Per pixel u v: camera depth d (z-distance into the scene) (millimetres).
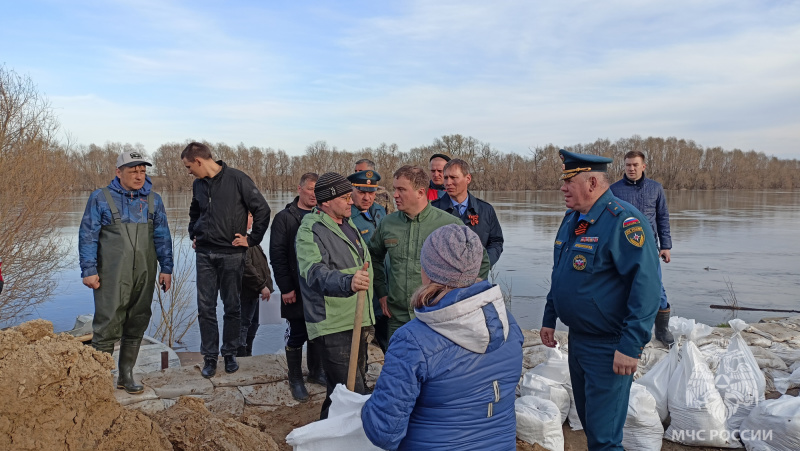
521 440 3826
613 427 3305
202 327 4883
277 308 7047
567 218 3627
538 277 15625
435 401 1986
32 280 11836
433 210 4180
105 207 4242
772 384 5047
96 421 2703
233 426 3102
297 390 4723
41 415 2533
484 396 2029
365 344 4020
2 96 11445
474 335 1976
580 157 3303
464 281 2047
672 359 4508
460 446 2000
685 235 27750
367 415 2023
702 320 11367
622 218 3191
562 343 5941
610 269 3236
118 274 4238
